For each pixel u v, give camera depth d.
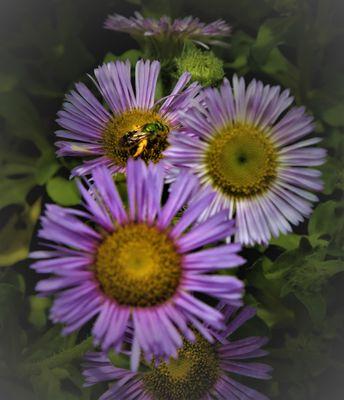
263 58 0.25
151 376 0.20
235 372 0.20
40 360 0.23
